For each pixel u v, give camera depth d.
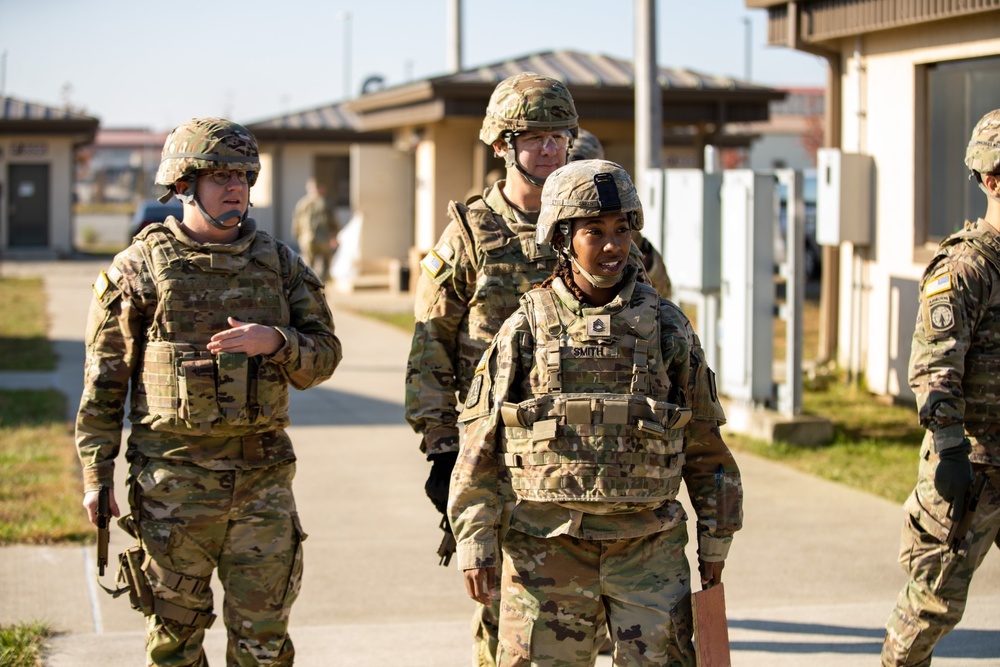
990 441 4.36
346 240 25.66
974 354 4.36
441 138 21.70
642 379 3.64
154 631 4.44
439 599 6.44
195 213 4.48
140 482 4.39
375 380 13.61
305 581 6.73
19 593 6.41
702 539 3.80
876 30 10.62
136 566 4.41
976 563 4.40
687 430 3.80
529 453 3.63
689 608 3.68
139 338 4.48
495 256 4.48
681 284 10.50
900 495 8.38
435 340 4.59
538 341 3.68
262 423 4.43
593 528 3.62
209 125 4.46
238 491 4.40
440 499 4.48
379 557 7.18
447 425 4.54
